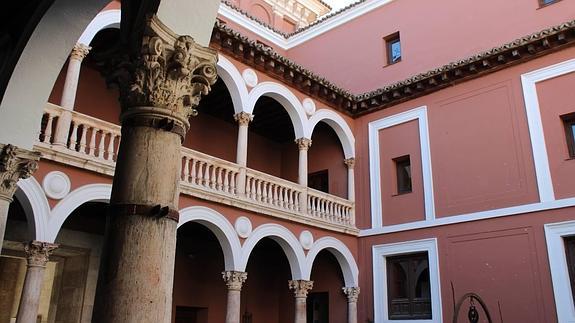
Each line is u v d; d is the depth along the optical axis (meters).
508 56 14.45
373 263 16.05
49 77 6.34
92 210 13.24
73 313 13.43
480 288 13.63
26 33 5.98
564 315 12.12
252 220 13.75
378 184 16.66
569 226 12.59
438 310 14.21
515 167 13.85
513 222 13.52
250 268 17.72
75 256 14.02
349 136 17.36
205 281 16.53
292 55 22.19
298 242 14.78
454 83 15.59
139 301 3.30
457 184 14.82
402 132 16.50
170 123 3.85
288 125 18.22
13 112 6.39
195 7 4.02
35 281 9.45
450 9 17.44
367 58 19.36
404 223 15.68
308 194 15.48
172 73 3.92
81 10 5.76
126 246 3.42
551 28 13.56
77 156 10.34
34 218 9.61
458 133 15.18
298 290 14.51
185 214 12.20
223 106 16.80
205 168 14.12
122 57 4.07
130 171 3.68
